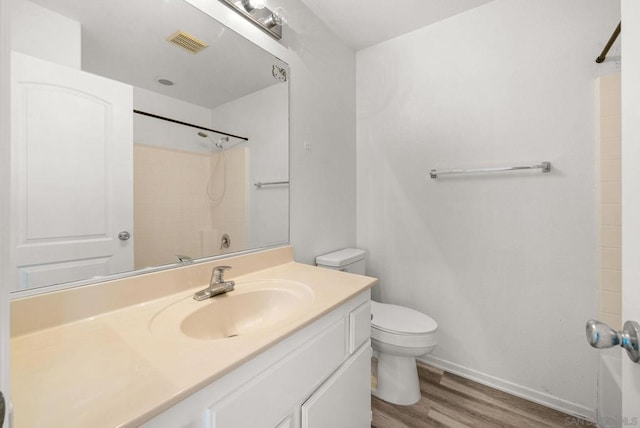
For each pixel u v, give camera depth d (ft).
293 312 2.75
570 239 4.69
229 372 1.90
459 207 5.68
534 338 5.01
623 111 1.52
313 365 2.76
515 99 5.08
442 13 5.57
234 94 4.04
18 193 2.29
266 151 4.54
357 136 6.98
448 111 5.75
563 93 4.68
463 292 5.67
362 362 3.68
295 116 5.10
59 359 1.94
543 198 4.88
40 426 1.36
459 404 4.93
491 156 5.32
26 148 2.32
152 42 3.17
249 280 3.86
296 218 5.14
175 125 3.37
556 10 4.72
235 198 4.07
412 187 6.23
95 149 2.72
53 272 2.46
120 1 2.92
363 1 5.22
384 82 6.55
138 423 1.43
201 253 3.63
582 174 4.58
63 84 2.52
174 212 3.36
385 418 4.59
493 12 5.25
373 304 5.77
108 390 1.62
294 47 5.07
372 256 6.79
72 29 2.58
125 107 2.94
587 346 4.59
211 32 3.76
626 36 1.49
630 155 1.47
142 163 3.07
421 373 5.80
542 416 4.65
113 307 2.73
